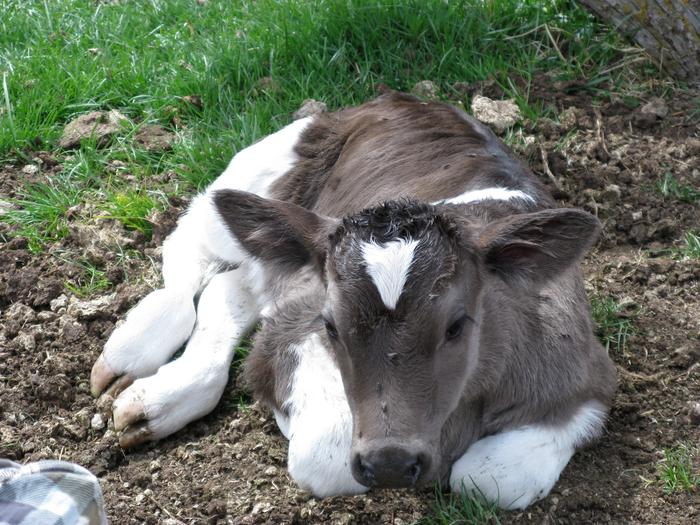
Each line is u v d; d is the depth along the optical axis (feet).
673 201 25.54
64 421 20.61
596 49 29.86
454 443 18.34
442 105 24.72
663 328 21.95
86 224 25.57
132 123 28.78
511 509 17.76
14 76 29.81
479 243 17.17
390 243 16.21
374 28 30.30
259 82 29.37
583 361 18.86
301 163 24.84
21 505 11.37
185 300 22.24
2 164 27.76
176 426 20.15
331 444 18.08
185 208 25.79
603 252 24.39
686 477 18.07
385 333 15.75
